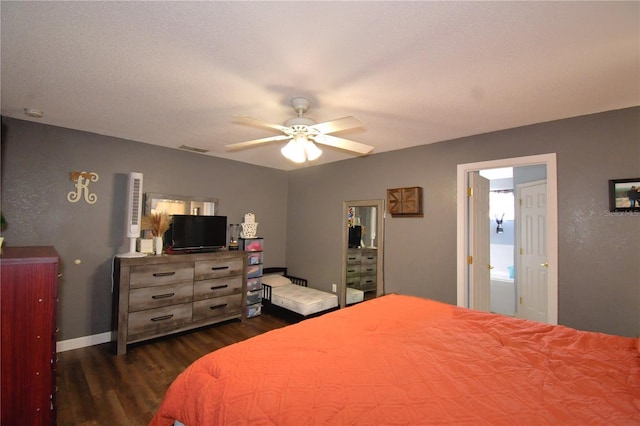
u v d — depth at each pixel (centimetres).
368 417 102
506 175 528
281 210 523
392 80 195
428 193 348
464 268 317
